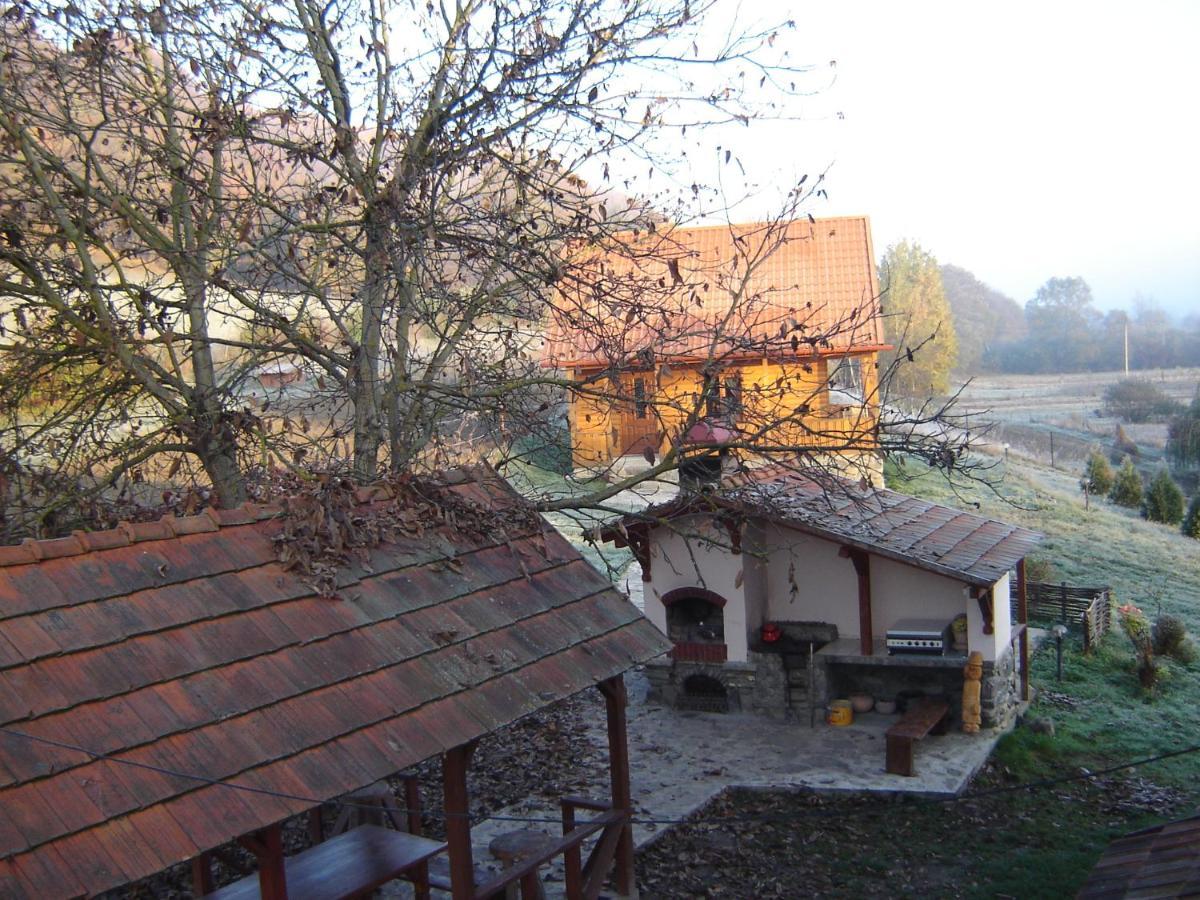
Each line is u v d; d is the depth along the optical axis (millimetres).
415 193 12125
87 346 10875
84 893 4531
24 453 11734
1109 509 35312
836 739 14492
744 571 15289
